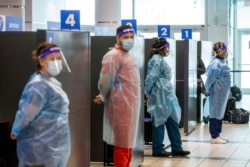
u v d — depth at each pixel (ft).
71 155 16.65
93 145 22.54
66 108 13.75
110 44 21.81
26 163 13.33
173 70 28.66
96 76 21.98
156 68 23.38
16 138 13.41
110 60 17.08
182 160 23.67
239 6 48.55
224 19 46.52
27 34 16.14
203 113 37.63
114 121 17.31
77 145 17.15
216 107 28.19
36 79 13.19
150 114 25.04
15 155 15.62
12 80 16.21
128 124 17.29
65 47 16.24
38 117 13.21
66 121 13.73
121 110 17.22
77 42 17.11
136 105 17.54
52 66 13.28
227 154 25.26
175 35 47.52
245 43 48.16
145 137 27.94
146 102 24.81
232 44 48.21
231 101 37.96
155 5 47.93
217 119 28.40
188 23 47.34
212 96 28.19
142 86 22.07
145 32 48.16
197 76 36.42
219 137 28.78
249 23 48.11
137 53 20.95
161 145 24.48
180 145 24.64
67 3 48.60
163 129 24.39
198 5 47.06
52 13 45.19
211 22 46.75
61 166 13.88
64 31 16.22
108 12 37.35
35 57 13.56
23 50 16.15
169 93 23.79
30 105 12.99
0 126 15.02
